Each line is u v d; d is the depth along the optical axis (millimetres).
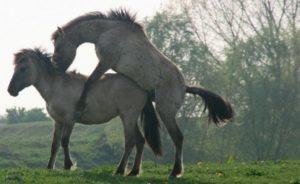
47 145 58250
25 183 15547
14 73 18828
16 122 81125
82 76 19062
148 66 18234
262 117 52375
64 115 18516
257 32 53312
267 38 52469
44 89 18750
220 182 17766
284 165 22953
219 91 53344
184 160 53531
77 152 54406
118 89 18297
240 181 18250
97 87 18438
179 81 18438
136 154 18516
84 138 61625
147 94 18516
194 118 52156
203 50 54875
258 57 52969
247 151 52969
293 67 52906
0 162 49938
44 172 17250
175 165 18078
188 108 51219
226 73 53188
